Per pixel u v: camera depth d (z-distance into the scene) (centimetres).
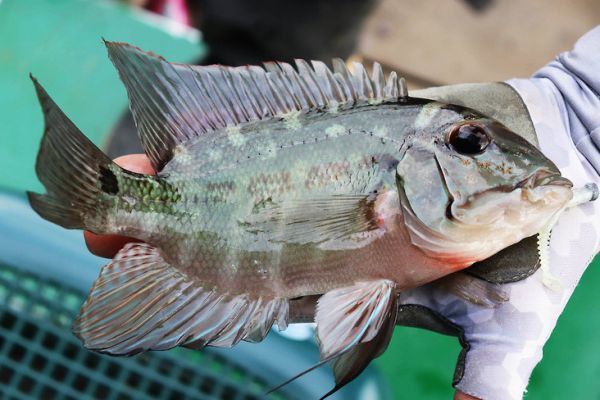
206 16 72
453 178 35
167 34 63
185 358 49
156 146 36
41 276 48
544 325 38
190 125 36
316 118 36
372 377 49
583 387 57
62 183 34
